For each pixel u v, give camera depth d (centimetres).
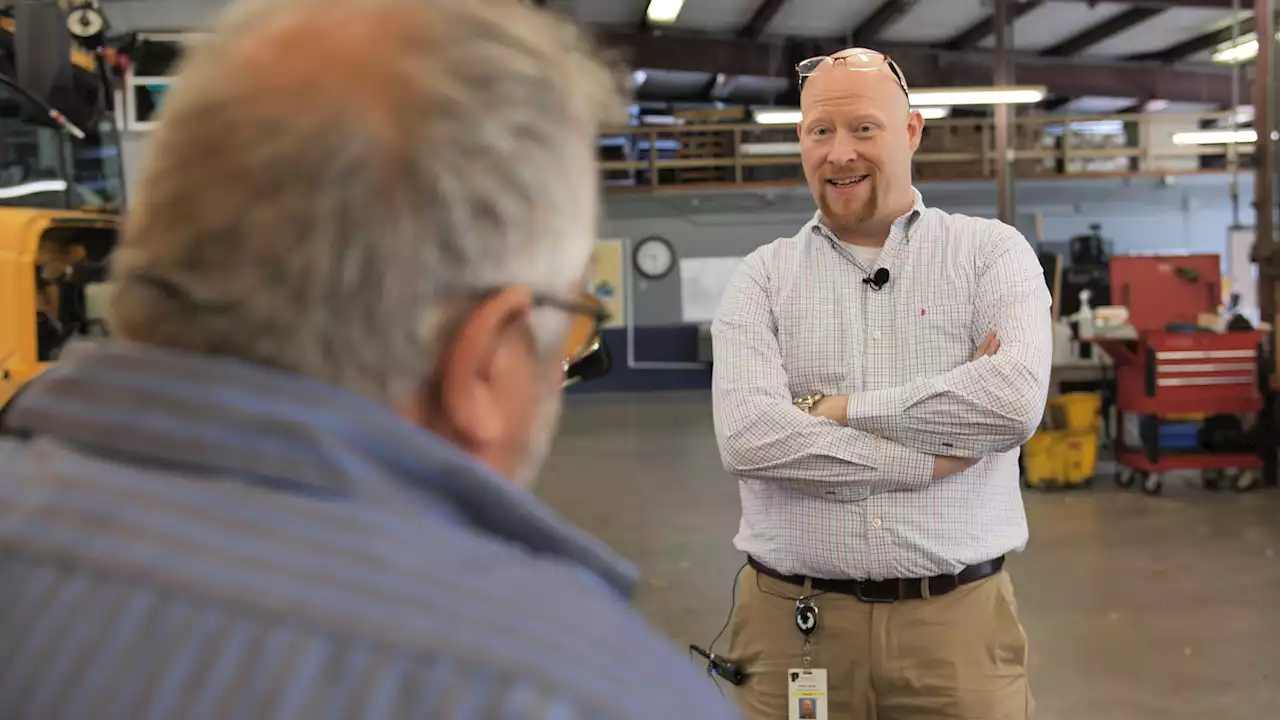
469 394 45
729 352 167
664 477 687
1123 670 333
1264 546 482
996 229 162
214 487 39
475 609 38
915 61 1364
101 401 42
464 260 43
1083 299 675
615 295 1356
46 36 385
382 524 39
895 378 162
